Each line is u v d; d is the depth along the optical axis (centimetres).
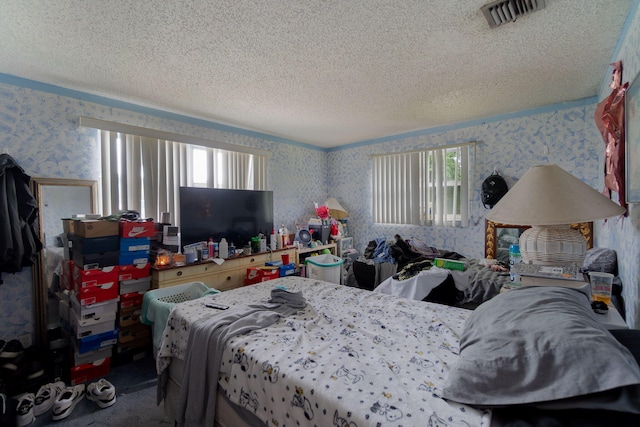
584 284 127
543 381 68
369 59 190
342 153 453
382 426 71
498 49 179
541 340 75
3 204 185
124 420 158
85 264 199
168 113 285
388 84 230
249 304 154
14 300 209
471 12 144
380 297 173
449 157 350
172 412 145
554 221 115
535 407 68
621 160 147
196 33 159
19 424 151
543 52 183
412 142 378
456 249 347
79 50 175
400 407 76
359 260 332
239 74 210
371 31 159
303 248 368
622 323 115
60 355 207
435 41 170
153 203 269
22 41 164
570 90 249
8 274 206
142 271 225
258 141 368
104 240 208
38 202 213
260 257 314
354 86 233
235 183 337
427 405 77
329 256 341
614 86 171
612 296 170
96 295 201
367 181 425
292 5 137
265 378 98
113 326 209
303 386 88
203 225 285
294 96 253
